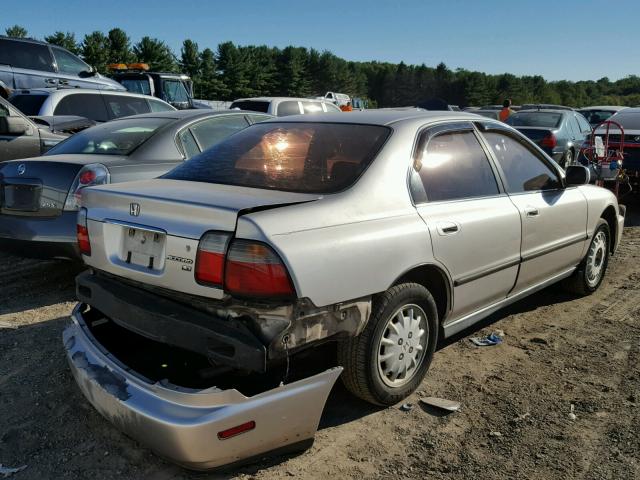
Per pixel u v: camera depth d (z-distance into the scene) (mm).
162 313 2689
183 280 2664
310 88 114062
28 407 3301
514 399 3453
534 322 4699
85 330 3043
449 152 3713
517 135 4375
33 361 3846
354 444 3000
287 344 2598
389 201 3152
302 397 2641
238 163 3438
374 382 3113
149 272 2812
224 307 2592
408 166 3348
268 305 2549
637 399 3457
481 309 3918
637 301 5207
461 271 3537
